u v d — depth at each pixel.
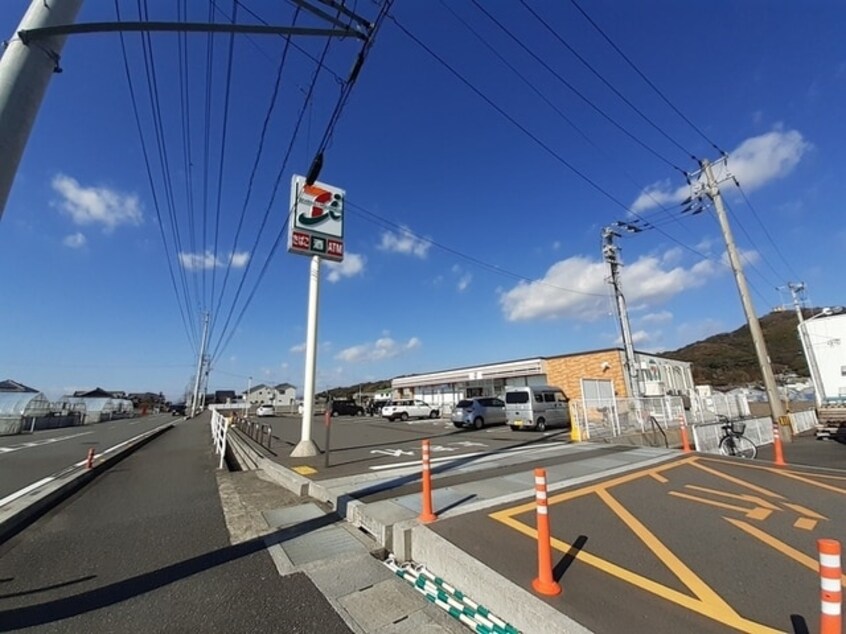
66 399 48.94
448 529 4.46
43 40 3.13
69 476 8.79
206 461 12.07
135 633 3.02
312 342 10.87
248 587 3.68
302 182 11.05
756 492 6.10
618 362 22.73
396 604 3.38
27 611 3.35
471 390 31.53
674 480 6.89
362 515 5.16
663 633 2.63
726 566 3.63
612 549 4.00
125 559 4.41
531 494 5.93
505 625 3.02
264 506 6.30
